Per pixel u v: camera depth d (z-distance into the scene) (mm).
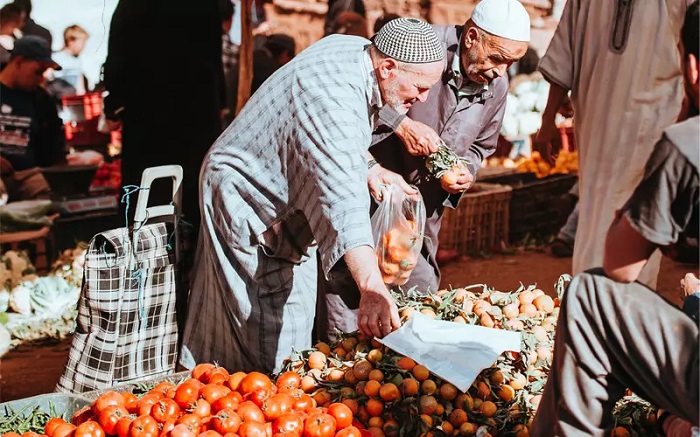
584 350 2361
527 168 8211
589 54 3783
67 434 2807
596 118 3773
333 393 3045
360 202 2951
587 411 2381
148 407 2867
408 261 3797
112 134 7504
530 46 8938
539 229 7930
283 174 3209
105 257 3539
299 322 3545
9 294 5930
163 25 5973
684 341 2273
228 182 3312
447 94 3770
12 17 6797
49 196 6758
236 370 3590
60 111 7469
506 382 3033
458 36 3709
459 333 3021
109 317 3545
